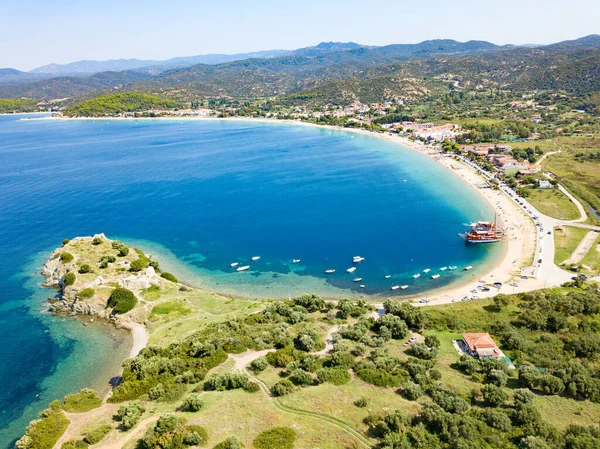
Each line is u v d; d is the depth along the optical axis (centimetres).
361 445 6259
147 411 7269
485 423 6738
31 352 10269
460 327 10669
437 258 15588
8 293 13150
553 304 11069
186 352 9169
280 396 7488
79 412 7469
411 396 7425
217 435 6450
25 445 6525
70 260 13750
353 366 8456
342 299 12000
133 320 11369
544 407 7375
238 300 12594
